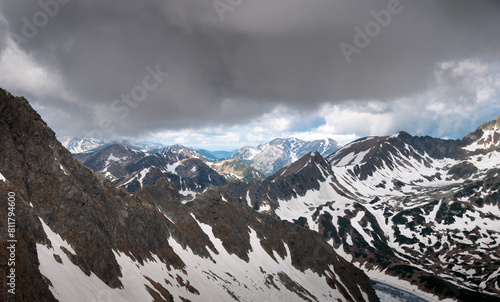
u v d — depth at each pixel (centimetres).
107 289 7675
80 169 10681
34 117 10019
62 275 6681
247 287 14400
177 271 11919
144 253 11188
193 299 10594
